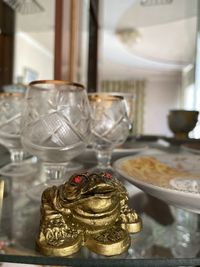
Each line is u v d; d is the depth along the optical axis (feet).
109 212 0.31
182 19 1.84
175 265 0.32
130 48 3.11
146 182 0.40
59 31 1.09
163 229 0.42
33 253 0.31
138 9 1.73
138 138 1.30
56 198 0.33
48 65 1.83
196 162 0.64
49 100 0.47
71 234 0.31
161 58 3.57
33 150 0.47
